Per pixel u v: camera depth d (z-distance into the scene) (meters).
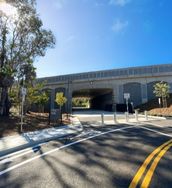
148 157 7.22
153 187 4.80
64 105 50.12
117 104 45.25
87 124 19.67
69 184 5.11
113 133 13.22
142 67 44.34
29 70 25.98
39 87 27.66
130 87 45.28
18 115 25.69
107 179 5.34
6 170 6.40
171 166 6.23
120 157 7.36
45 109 52.25
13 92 25.73
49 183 5.23
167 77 42.88
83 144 9.95
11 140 11.28
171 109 30.88
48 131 15.01
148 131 13.67
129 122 20.61
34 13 24.91
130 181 5.17
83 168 6.30
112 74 46.38
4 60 24.38
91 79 47.88
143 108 40.75
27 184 5.23
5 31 24.03
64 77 51.19
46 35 25.78
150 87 43.75
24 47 25.39
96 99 79.75
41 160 7.38
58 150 8.87
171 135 11.86
